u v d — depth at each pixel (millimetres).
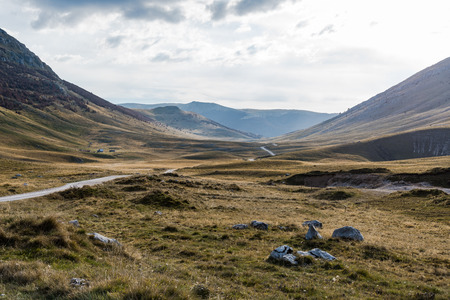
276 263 14203
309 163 143625
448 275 14188
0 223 12375
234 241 19156
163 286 7555
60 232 12281
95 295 6699
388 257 16812
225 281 11047
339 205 47531
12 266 8500
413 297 10477
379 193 57000
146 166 166375
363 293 10758
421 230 28719
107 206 31938
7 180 63156
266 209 40344
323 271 13273
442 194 47062
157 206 34406
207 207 37438
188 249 16312
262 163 146250
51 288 7332
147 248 16438
